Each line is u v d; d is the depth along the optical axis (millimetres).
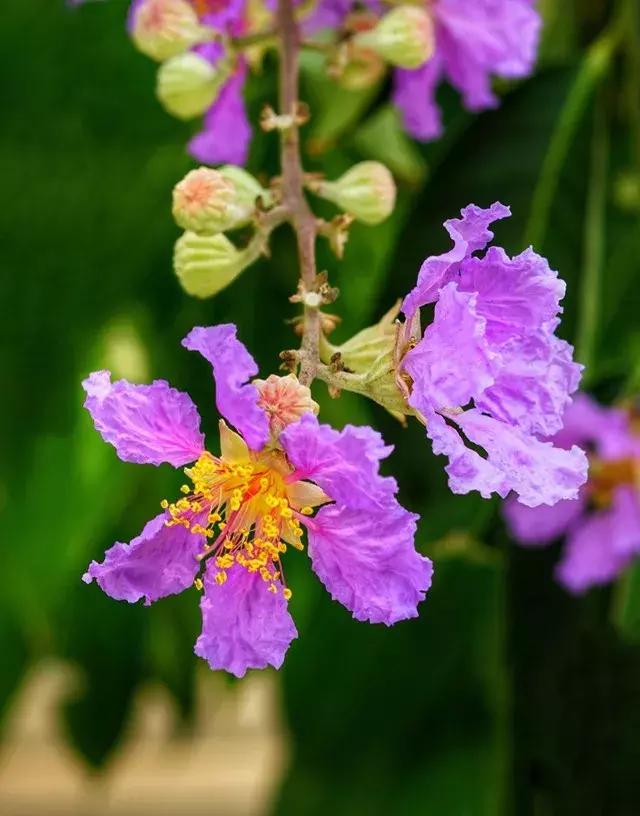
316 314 462
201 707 791
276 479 463
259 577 460
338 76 528
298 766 703
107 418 448
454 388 437
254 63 534
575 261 560
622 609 629
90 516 613
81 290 622
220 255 480
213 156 544
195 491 461
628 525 640
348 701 699
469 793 688
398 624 689
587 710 621
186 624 704
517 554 636
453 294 438
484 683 691
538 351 449
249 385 438
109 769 728
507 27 547
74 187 620
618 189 622
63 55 612
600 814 617
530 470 444
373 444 431
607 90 596
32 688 998
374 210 492
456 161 566
